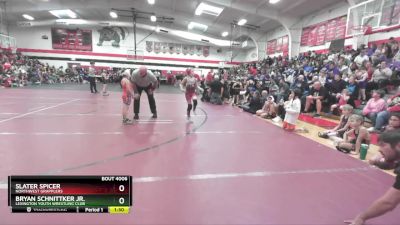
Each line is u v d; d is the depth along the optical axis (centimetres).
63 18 2272
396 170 182
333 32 1341
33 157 339
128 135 474
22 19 2217
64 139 432
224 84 1104
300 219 215
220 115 759
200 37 2439
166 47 2583
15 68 1814
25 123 546
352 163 358
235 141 462
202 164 336
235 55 2672
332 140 483
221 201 241
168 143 431
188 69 679
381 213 184
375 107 550
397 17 894
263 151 406
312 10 1470
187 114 696
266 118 734
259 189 270
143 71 593
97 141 427
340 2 1288
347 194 263
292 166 341
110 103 920
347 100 672
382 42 1029
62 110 732
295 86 873
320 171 325
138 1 1866
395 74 689
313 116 731
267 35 2164
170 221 206
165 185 271
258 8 1545
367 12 1015
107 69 2428
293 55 1659
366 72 742
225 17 1839
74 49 2420
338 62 995
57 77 2247
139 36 2522
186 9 1830
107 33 2455
